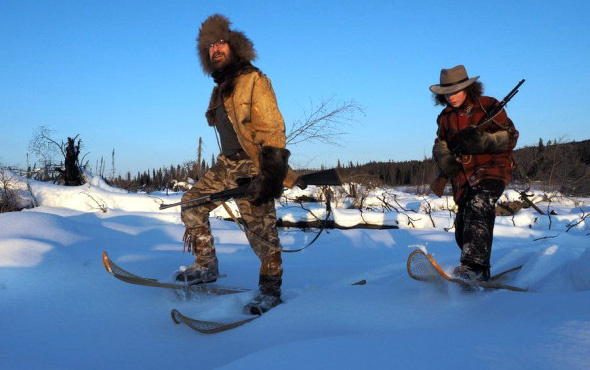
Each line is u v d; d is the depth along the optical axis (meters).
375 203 12.73
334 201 11.98
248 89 3.47
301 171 11.66
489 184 3.80
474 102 3.95
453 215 10.01
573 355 1.74
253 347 2.79
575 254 4.06
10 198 9.67
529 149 17.03
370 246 6.91
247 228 3.63
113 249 4.82
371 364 1.85
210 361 2.70
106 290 3.71
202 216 3.87
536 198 12.68
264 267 3.60
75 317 3.32
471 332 2.15
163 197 11.19
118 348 2.91
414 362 1.82
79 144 14.00
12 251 3.93
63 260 4.01
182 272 3.79
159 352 2.86
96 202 10.14
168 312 3.46
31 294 3.56
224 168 3.77
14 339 2.98
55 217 5.32
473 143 3.72
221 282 4.46
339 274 5.05
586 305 2.59
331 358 1.96
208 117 3.85
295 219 9.20
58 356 2.80
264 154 3.34
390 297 3.35
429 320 2.93
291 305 3.30
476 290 3.28
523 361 1.73
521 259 4.72
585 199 15.09
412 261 3.35
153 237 6.75
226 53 3.57
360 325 2.92
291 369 1.89
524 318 2.46
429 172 21.28
